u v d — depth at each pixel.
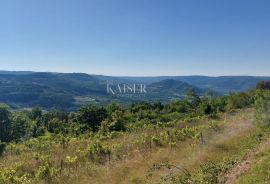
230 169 23.31
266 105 41.81
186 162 26.39
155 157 27.92
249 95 84.00
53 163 26.98
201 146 31.41
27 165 27.50
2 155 39.81
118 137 45.31
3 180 23.33
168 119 67.50
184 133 38.16
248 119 49.00
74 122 69.94
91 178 23.09
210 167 23.69
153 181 22.31
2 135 84.25
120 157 28.17
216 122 50.41
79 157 28.50
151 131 46.22
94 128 65.06
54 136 57.75
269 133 34.41
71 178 23.03
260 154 25.06
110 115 69.50
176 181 21.84
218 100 84.31
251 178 19.17
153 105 86.00
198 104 84.69
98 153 28.72
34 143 47.12
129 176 23.59
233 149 30.19
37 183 22.50
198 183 21.23
